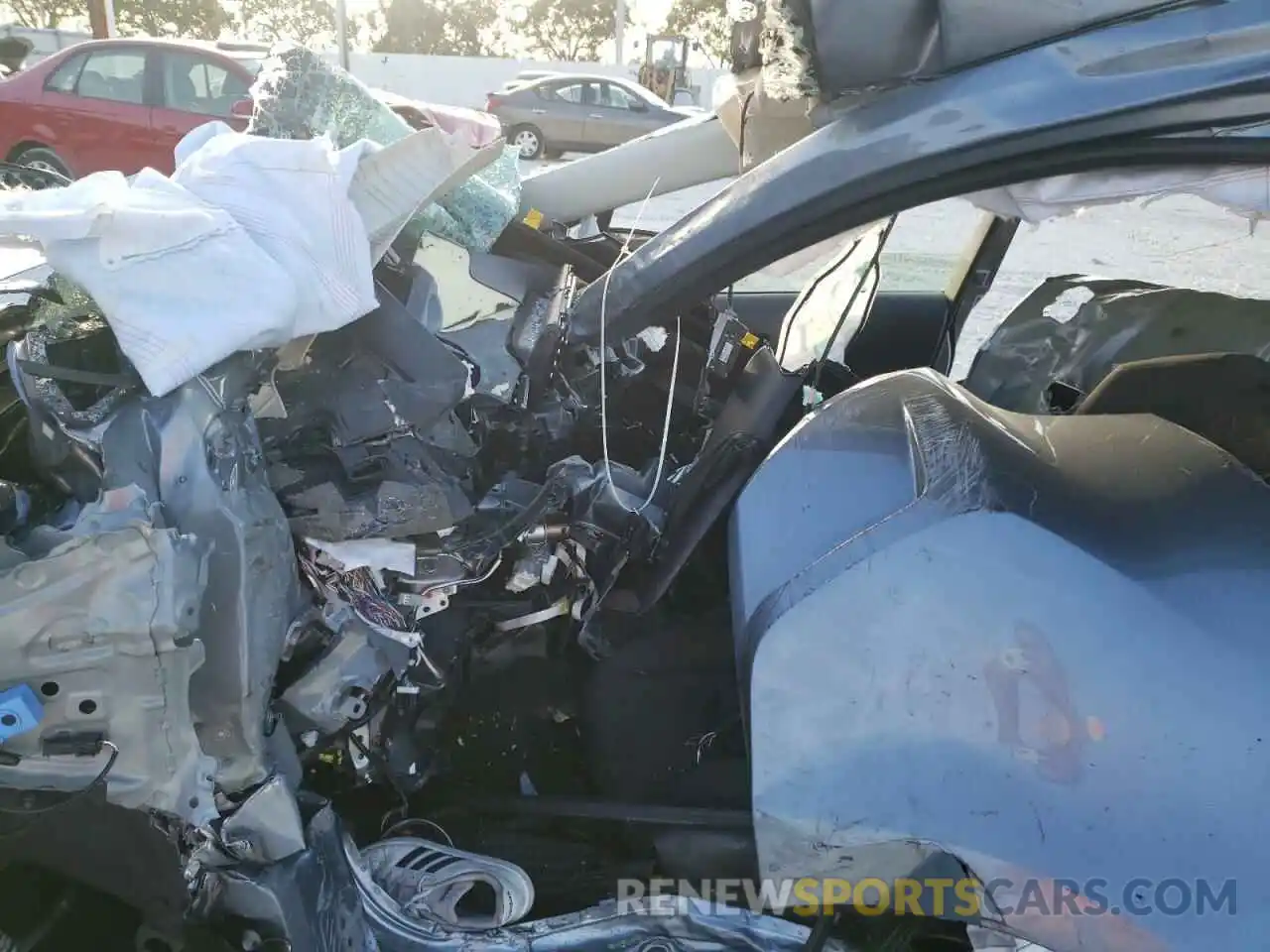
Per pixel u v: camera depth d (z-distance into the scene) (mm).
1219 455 1579
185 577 1351
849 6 1369
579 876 1858
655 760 1935
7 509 1420
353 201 1632
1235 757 1306
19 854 1411
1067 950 1320
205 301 1445
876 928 1604
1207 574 1394
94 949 1460
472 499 1774
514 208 2072
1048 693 1354
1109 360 2486
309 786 1790
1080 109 1328
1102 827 1319
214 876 1461
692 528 1838
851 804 1402
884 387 1727
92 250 1430
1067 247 2797
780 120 1935
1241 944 1263
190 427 1434
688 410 2125
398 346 1732
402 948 1604
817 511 1576
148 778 1359
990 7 1336
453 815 1915
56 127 8648
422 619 1774
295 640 1589
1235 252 2576
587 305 1685
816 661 1433
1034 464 1523
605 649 1904
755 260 1562
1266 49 1287
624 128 14734
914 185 1425
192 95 8508
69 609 1313
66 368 1531
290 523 1584
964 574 1407
